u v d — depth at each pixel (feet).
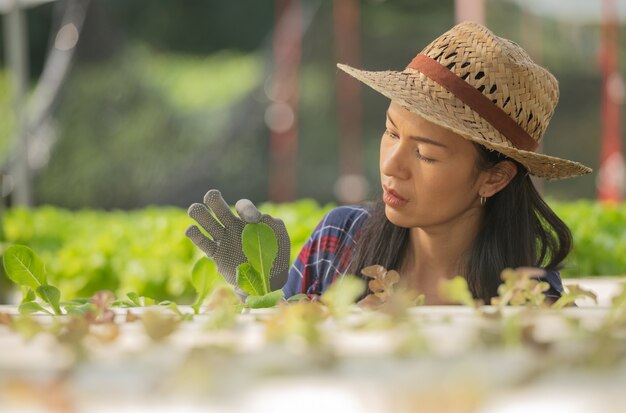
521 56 8.64
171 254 18.70
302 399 2.48
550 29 74.79
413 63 8.59
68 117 78.18
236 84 84.38
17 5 33.09
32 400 2.55
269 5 88.33
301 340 3.46
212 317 4.11
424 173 8.05
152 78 83.46
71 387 2.65
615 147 47.88
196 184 78.18
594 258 17.99
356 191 68.44
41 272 6.20
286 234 8.14
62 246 23.71
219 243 7.98
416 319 4.42
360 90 81.87
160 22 87.56
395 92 8.07
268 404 2.45
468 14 39.60
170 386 2.61
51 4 85.20
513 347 3.34
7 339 4.08
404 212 8.21
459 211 8.34
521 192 8.84
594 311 4.99
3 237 23.00
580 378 2.70
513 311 4.82
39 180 77.25
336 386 2.61
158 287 18.40
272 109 74.23
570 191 75.87
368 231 9.21
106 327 3.80
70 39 74.49
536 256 9.01
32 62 85.87
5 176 23.67
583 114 77.97
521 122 8.43
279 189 74.28
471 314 4.91
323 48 82.17
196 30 88.12
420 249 9.02
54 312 5.72
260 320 4.49
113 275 19.34
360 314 4.93
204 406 2.47
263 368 2.81
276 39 76.38
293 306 4.39
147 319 3.65
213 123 80.69
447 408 2.37
